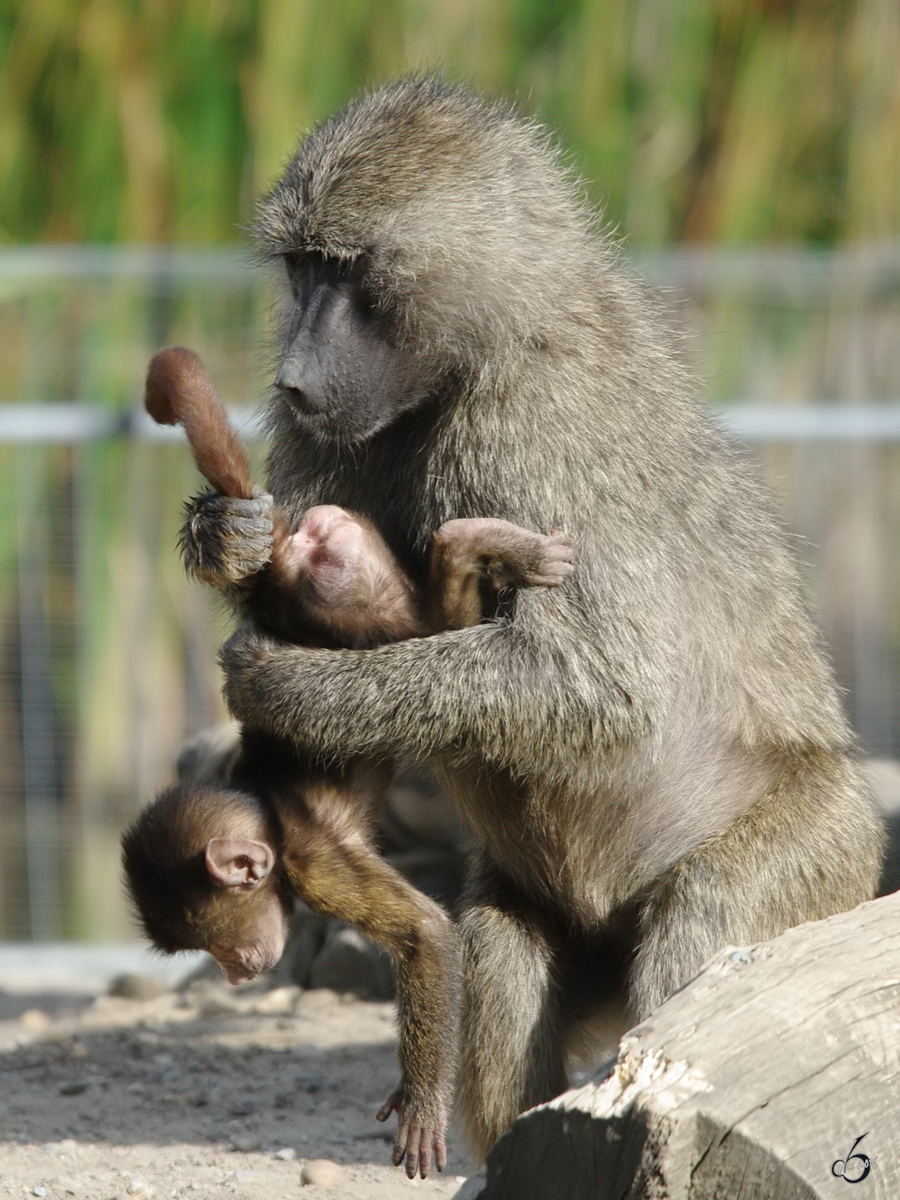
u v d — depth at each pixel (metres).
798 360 19.45
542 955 9.58
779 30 25.86
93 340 19.88
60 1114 11.31
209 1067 12.39
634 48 25.42
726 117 25.98
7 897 19.88
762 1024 6.45
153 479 19.70
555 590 9.04
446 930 9.00
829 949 6.95
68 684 19.97
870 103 25.53
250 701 9.19
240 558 8.76
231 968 9.24
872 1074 6.30
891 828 12.35
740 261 19.31
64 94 24.19
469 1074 9.30
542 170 10.08
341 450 9.79
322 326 9.41
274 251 9.81
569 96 25.19
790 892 9.25
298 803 9.17
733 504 10.04
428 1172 8.52
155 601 19.91
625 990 9.72
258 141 23.88
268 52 23.91
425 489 9.46
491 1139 9.27
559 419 9.20
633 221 25.38
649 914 9.39
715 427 10.46
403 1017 8.79
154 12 23.91
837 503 19.16
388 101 9.88
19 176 24.33
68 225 24.36
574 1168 6.28
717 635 9.67
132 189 24.19
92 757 20.05
